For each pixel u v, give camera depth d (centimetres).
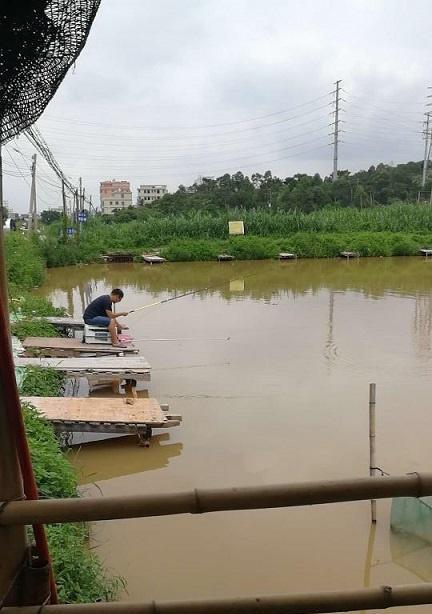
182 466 596
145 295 1892
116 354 917
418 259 3011
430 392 841
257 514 502
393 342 1163
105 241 3250
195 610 178
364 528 480
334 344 1148
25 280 1900
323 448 639
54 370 768
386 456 616
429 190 5516
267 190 5184
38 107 189
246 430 694
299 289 1958
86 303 1809
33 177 3092
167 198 4938
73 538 407
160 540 464
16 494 176
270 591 404
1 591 172
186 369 972
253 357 1050
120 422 618
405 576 420
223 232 3431
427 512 435
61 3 174
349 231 3484
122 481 564
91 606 176
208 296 1830
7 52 173
